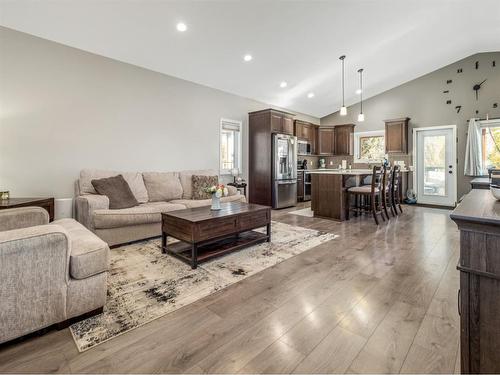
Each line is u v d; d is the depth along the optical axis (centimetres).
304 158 762
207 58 423
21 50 311
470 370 96
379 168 439
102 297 169
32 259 139
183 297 192
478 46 526
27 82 317
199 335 149
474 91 562
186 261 252
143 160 425
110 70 384
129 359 131
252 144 600
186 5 306
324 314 170
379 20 400
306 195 712
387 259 267
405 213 521
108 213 293
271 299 189
